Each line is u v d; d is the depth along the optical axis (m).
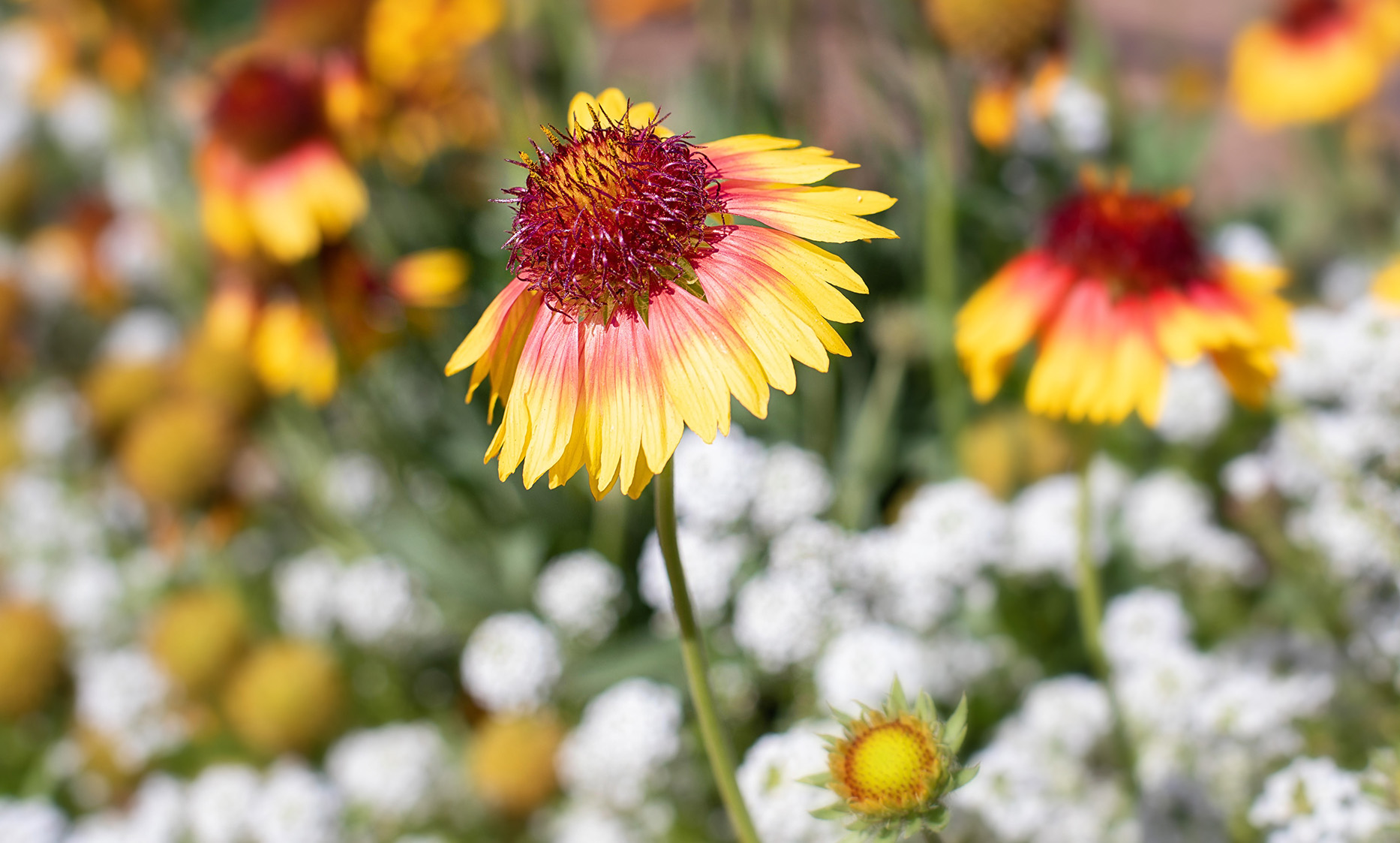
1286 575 0.62
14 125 1.04
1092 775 0.59
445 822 0.65
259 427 0.74
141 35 0.78
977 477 0.66
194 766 0.69
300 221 0.66
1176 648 0.59
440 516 0.71
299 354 0.68
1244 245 0.70
